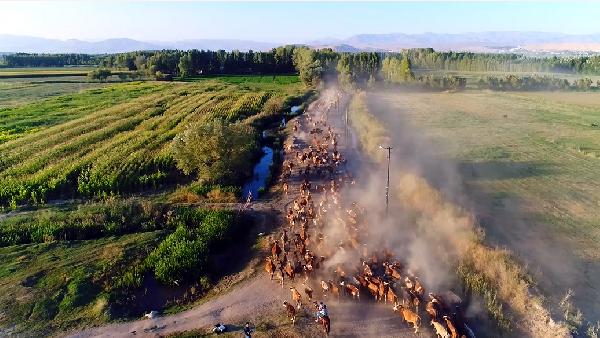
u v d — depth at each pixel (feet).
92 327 88.53
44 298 95.66
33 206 146.51
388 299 93.76
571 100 379.35
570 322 83.56
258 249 120.98
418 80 460.96
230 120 267.39
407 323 88.07
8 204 148.15
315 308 92.99
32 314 90.99
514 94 422.82
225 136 174.09
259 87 442.50
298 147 221.05
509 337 82.58
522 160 198.90
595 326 84.48
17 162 189.16
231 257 120.57
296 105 344.08
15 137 231.30
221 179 169.27
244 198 157.79
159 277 105.50
